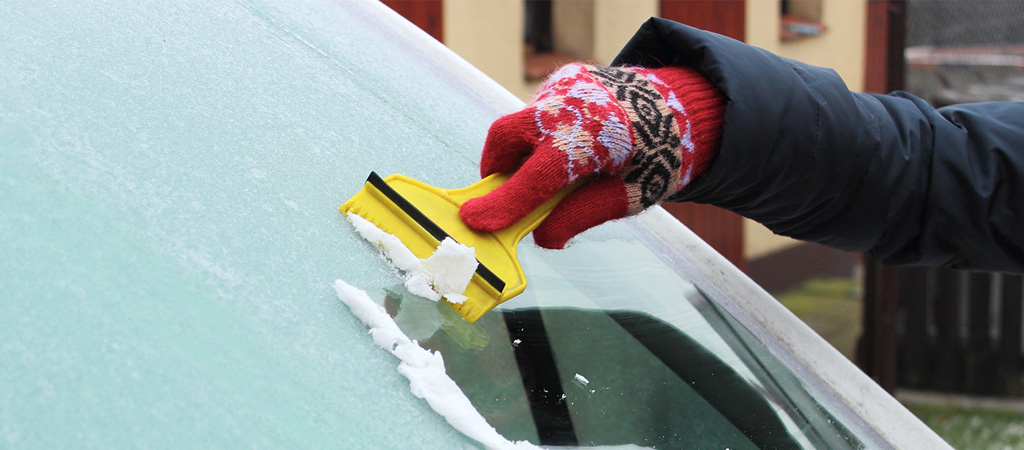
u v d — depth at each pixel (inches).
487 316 27.5
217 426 17.9
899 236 36.1
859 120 32.8
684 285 35.9
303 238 24.7
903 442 32.4
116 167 22.7
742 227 227.6
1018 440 176.1
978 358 200.2
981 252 36.0
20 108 22.7
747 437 27.7
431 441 20.6
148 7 31.0
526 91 181.3
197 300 20.4
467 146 35.1
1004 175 34.1
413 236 26.7
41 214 20.2
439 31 164.6
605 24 190.7
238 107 28.4
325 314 22.5
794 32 231.8
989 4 288.4
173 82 27.6
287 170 27.0
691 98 29.6
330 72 34.1
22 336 17.5
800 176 32.3
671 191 30.0
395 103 34.9
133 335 18.7
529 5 193.3
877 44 260.5
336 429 19.4
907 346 203.6
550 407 24.7
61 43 26.4
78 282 19.1
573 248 34.7
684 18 199.9
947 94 273.0
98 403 17.1
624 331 30.2
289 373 20.1
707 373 29.9
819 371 34.3
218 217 23.3
